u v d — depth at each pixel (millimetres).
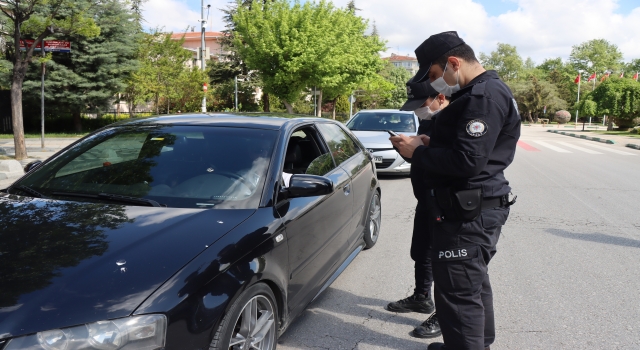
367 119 10812
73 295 1871
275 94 25500
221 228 2432
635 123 37438
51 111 23953
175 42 28781
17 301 1818
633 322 3510
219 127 3355
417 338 3256
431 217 2498
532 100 72438
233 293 2203
